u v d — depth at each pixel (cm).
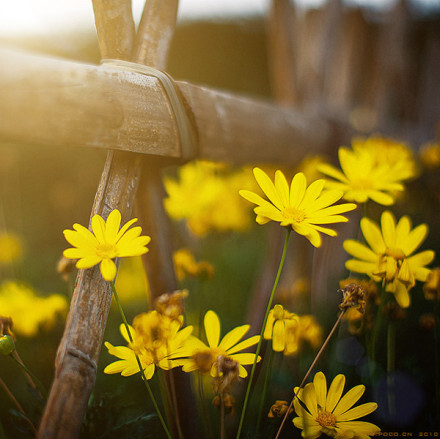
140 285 93
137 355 33
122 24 40
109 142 35
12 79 30
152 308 44
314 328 47
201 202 81
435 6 202
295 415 45
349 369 57
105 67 36
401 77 171
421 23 207
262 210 32
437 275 41
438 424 47
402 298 40
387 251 39
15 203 156
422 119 193
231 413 36
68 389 31
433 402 52
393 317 45
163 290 44
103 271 30
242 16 275
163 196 45
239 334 35
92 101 34
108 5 40
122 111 36
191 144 43
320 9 120
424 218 121
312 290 89
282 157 72
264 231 156
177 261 53
